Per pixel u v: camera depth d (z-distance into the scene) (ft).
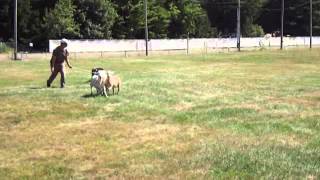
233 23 397.19
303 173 30.99
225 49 258.37
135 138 41.52
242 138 40.75
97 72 66.18
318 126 45.83
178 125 47.01
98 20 276.41
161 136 42.09
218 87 79.20
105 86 66.64
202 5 395.34
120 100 62.39
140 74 104.12
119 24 293.23
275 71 117.70
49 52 222.69
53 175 31.35
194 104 60.08
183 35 340.18
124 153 36.52
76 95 67.00
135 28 298.35
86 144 39.55
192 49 251.60
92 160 34.71
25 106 58.23
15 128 46.39
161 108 56.75
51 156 35.96
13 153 36.91
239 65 139.44
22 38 265.34
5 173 31.86
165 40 259.39
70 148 38.29
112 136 42.37
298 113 53.26
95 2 272.72
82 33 271.49
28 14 265.75
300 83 87.51
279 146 37.78
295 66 136.26
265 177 30.14
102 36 276.00
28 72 114.32
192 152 36.22
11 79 96.89
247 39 298.35
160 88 75.82
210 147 37.58
